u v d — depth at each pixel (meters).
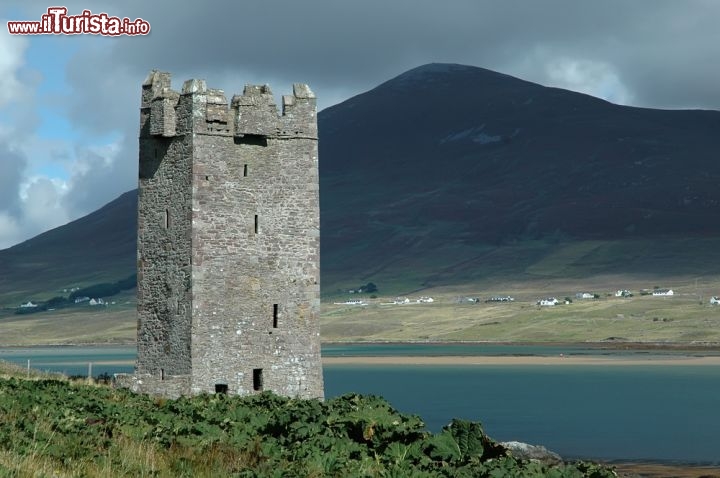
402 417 84.81
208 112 121.38
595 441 151.38
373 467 68.44
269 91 124.81
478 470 69.50
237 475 62.62
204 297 120.25
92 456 64.25
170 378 118.00
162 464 65.75
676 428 168.38
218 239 121.31
